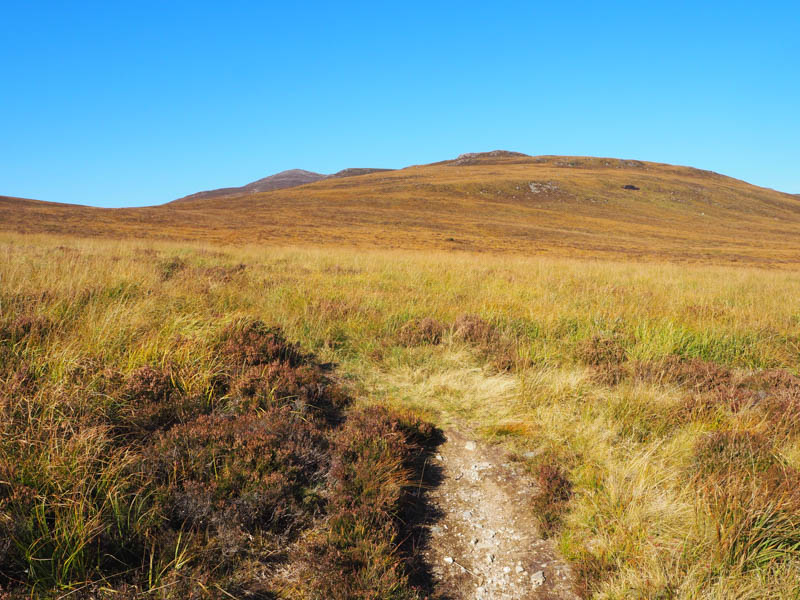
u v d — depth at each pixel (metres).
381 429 4.17
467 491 3.71
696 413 4.68
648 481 3.50
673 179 149.88
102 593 2.39
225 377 4.89
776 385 5.56
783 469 3.44
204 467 3.34
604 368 5.98
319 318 7.74
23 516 2.57
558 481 3.64
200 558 2.67
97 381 4.09
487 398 5.30
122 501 2.85
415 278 13.56
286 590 2.57
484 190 117.44
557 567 2.95
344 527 3.01
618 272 18.80
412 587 2.68
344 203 93.69
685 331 7.47
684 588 2.56
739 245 69.75
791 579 2.59
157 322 5.87
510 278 14.68
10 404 3.42
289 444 3.70
